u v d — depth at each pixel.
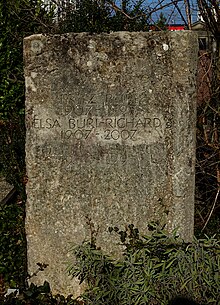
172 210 2.17
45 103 2.17
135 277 2.00
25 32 3.51
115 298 2.00
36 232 2.23
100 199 2.19
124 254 2.13
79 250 2.12
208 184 2.86
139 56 2.12
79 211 2.20
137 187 2.17
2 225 2.62
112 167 2.17
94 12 3.12
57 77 2.15
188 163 2.15
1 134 3.44
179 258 1.98
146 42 2.11
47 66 2.15
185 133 2.13
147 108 2.14
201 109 2.88
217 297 1.95
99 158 2.17
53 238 2.22
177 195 2.16
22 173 3.15
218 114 2.77
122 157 2.16
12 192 3.12
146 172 2.16
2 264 2.40
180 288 1.97
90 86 2.15
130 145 2.16
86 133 2.17
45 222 2.22
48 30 3.14
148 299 1.98
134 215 2.18
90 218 2.20
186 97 2.11
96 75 2.14
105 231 2.20
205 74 2.76
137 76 2.13
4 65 3.53
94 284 2.09
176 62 2.10
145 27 3.11
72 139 2.17
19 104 3.57
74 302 2.20
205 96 2.92
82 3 3.20
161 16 3.04
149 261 2.01
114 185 2.18
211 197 2.89
